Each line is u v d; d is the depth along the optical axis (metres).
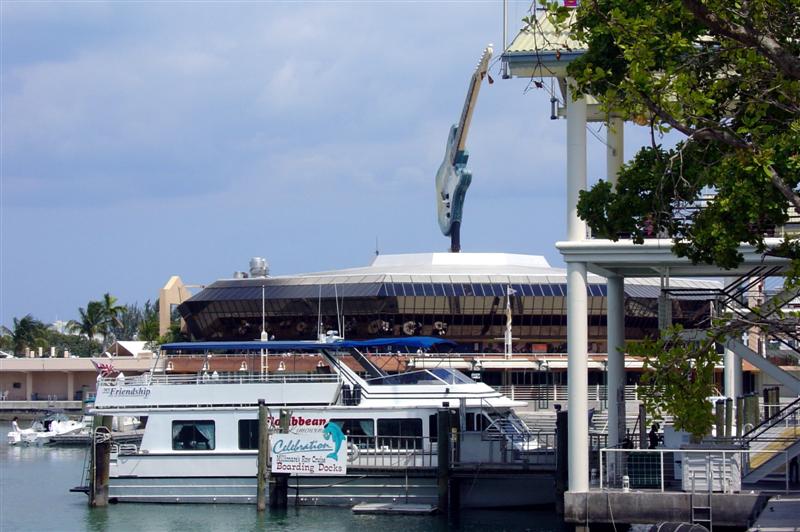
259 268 137.62
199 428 61.53
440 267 129.50
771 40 25.39
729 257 29.67
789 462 43.81
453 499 57.75
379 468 59.16
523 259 139.12
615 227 32.62
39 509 63.28
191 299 132.12
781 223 30.00
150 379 63.62
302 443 59.66
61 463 94.62
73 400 163.12
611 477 44.09
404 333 123.69
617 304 49.12
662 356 28.78
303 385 60.97
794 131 27.94
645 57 26.23
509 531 52.78
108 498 62.06
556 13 27.38
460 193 137.88
